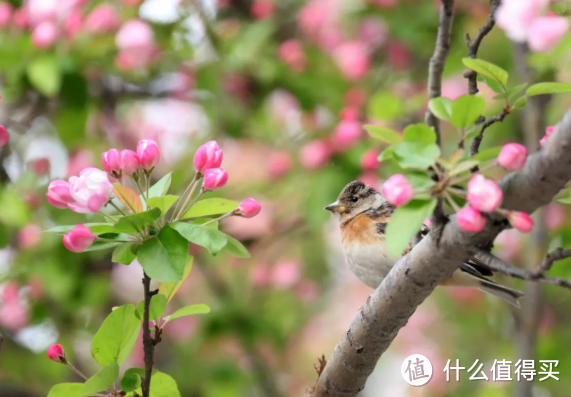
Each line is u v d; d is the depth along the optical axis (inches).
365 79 485.1
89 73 414.9
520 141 440.1
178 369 464.4
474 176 176.6
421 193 181.2
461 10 465.7
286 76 473.4
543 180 177.0
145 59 407.8
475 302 494.6
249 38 473.7
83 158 455.8
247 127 494.3
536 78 349.4
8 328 462.3
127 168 207.8
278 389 514.9
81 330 467.8
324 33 506.9
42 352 459.2
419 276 207.9
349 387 242.1
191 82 485.7
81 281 448.8
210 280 496.1
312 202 410.9
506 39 436.1
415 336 521.0
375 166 402.3
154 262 192.1
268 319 488.1
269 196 465.4
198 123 523.5
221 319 467.5
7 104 445.7
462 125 189.2
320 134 473.7
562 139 172.2
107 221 209.3
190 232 195.3
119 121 509.4
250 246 509.7
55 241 436.1
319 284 541.6
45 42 380.2
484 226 184.9
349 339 233.6
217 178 210.2
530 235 360.5
